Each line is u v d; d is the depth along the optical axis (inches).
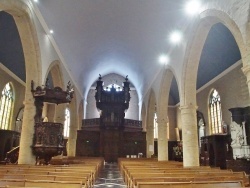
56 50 587.2
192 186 179.6
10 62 677.3
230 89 682.8
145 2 518.3
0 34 561.9
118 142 1017.5
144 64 869.8
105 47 834.8
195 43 448.1
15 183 175.5
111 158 999.6
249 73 257.4
